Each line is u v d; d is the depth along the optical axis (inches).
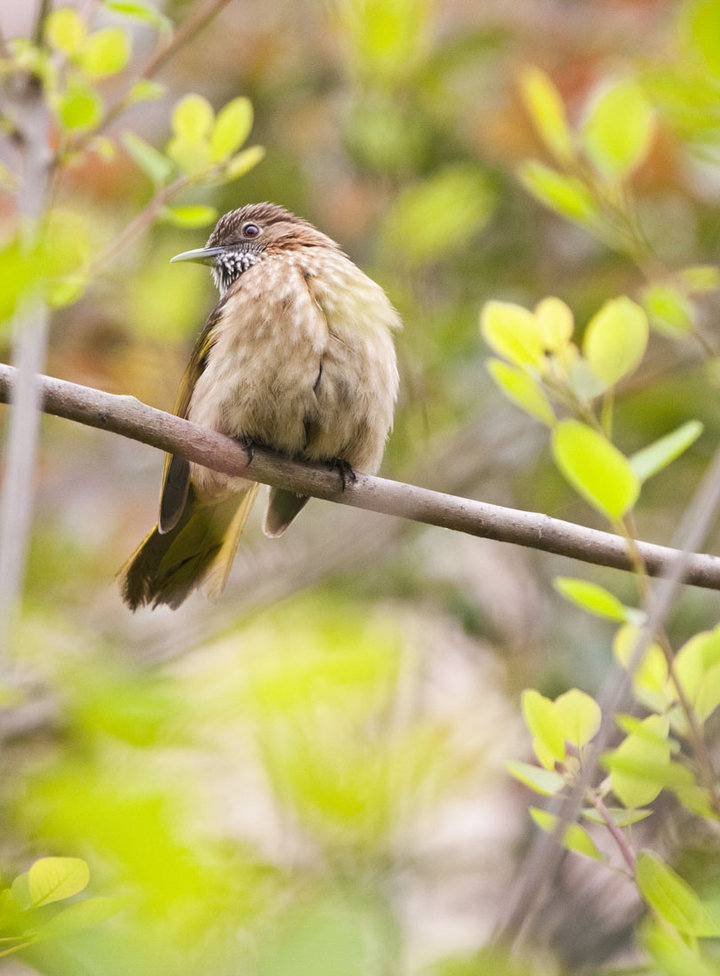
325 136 488.1
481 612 469.4
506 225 486.3
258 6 496.4
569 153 244.4
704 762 193.8
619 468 201.5
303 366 331.9
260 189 486.9
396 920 154.9
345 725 153.2
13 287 114.7
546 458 472.4
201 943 129.6
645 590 201.5
